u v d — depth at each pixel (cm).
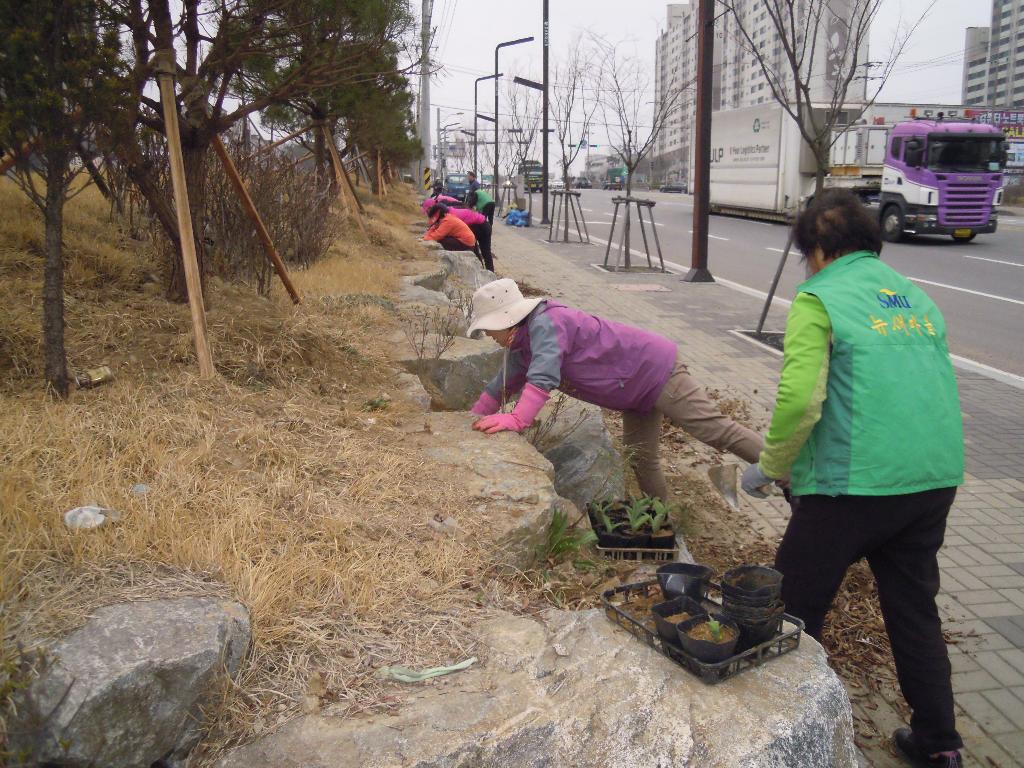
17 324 406
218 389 400
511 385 430
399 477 343
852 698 338
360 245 1115
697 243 1478
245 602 240
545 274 1559
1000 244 2117
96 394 365
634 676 228
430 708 214
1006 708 334
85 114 355
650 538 369
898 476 266
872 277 283
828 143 995
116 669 195
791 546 291
